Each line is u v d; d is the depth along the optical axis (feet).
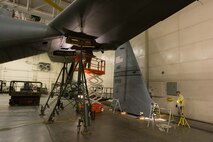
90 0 12.78
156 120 28.60
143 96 31.96
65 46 24.34
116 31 18.95
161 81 38.55
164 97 37.24
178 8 14.14
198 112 29.55
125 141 17.39
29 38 17.31
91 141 16.92
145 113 30.42
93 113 27.91
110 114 33.35
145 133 20.58
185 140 18.39
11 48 17.52
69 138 17.58
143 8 14.02
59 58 35.78
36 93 43.57
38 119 26.20
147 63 43.57
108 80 60.49
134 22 16.78
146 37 44.47
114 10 14.16
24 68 86.53
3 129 20.13
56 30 18.31
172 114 33.17
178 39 34.94
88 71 32.30
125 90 36.73
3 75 80.28
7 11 19.74
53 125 22.76
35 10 50.44
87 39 21.74
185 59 32.91
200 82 29.58
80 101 26.17
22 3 50.55
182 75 33.27
